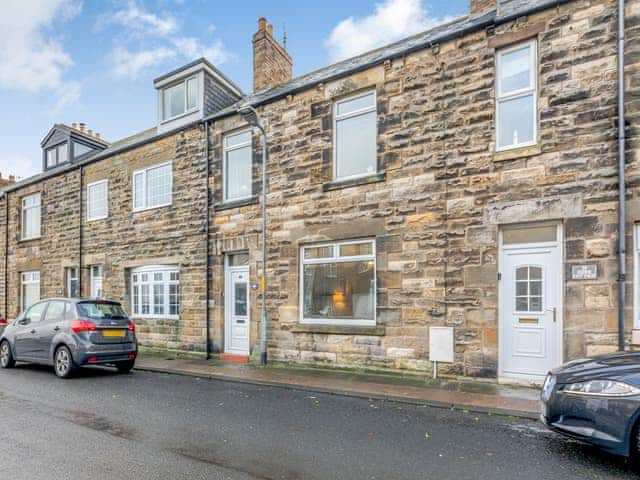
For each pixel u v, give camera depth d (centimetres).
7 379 870
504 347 752
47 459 432
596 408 405
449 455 442
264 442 482
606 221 671
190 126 1216
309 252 988
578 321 681
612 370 419
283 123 1036
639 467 404
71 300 935
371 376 830
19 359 981
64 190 1592
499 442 480
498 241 763
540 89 737
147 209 1306
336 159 973
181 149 1240
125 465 417
